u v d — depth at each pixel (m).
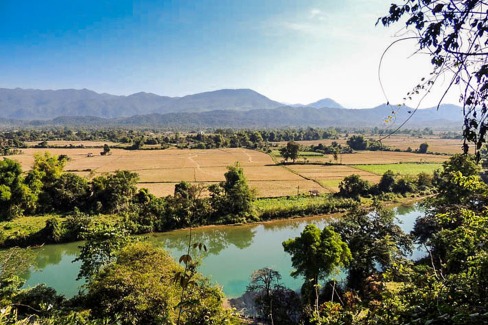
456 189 27.66
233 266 33.91
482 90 3.88
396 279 10.02
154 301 17.50
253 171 84.50
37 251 36.88
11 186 45.69
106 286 18.44
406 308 6.69
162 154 118.75
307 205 52.53
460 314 5.17
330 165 93.81
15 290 19.41
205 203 48.38
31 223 43.03
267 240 42.25
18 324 11.60
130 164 93.12
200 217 47.28
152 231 44.16
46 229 38.91
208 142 145.50
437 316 5.67
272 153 123.38
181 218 46.00
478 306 5.68
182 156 113.75
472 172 27.27
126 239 26.19
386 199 59.16
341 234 29.00
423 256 31.58
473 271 6.99
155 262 21.38
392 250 25.28
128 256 21.62
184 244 40.94
